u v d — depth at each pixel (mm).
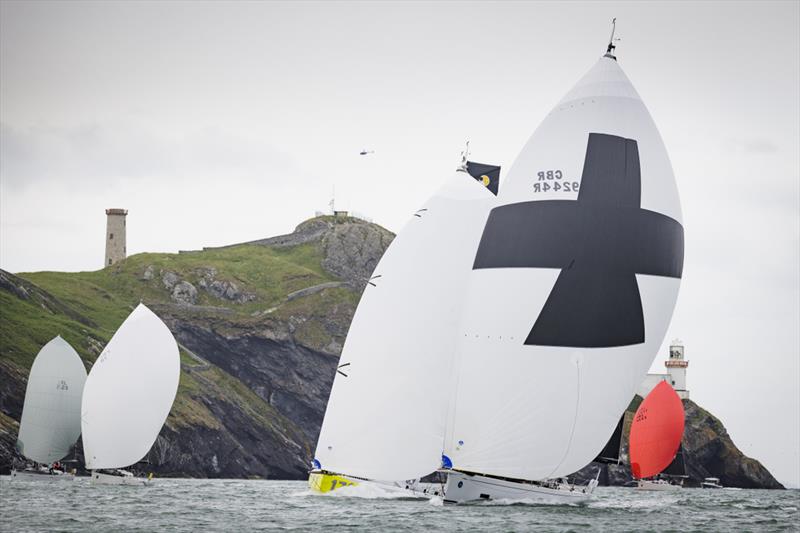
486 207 185000
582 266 169000
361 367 177750
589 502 189250
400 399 175000
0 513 168125
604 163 171250
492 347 169125
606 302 169625
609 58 175875
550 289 167875
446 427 176875
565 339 168000
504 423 167375
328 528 143375
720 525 169000
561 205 169875
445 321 178375
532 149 173125
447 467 174250
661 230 174000
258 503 196750
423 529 141375
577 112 172500
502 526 145625
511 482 178625
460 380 171500
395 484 192875
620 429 190875
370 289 181500
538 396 167375
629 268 171125
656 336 175750
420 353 176500
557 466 169500
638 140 173750
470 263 181625
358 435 175625
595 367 169500
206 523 152000
